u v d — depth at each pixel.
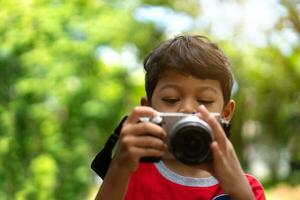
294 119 17.78
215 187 2.81
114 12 9.48
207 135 2.40
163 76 2.71
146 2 12.98
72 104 8.40
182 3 13.76
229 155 2.46
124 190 2.50
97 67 8.74
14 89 8.31
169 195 2.80
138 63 11.10
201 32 13.54
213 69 2.68
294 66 14.26
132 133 2.44
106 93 8.62
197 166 2.48
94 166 2.89
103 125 8.93
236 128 17.28
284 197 18.66
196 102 2.68
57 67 8.23
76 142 8.39
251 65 13.61
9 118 7.98
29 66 8.20
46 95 8.20
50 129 8.23
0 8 8.36
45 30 8.35
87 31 8.70
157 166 2.86
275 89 14.92
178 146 2.41
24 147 8.14
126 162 2.44
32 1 8.40
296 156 20.34
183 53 2.70
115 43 9.09
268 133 19.12
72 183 8.28
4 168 7.81
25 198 7.85
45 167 7.92
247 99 15.51
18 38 8.24
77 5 8.91
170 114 2.46
